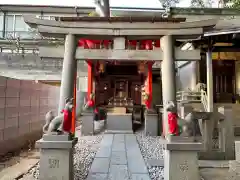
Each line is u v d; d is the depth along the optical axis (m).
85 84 16.52
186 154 3.53
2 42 14.30
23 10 16.05
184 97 11.54
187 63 14.17
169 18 4.26
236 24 9.48
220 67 14.26
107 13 5.97
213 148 5.98
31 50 16.23
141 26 4.28
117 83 14.21
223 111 5.69
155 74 16.66
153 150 6.59
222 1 13.91
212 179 4.16
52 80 15.45
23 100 6.89
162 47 4.31
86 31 4.25
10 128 6.07
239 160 4.47
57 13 16.17
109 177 4.18
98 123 12.74
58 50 4.36
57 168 3.52
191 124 3.63
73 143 3.62
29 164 5.08
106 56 4.27
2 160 5.40
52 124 3.62
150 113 9.65
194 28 4.24
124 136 9.23
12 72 15.17
